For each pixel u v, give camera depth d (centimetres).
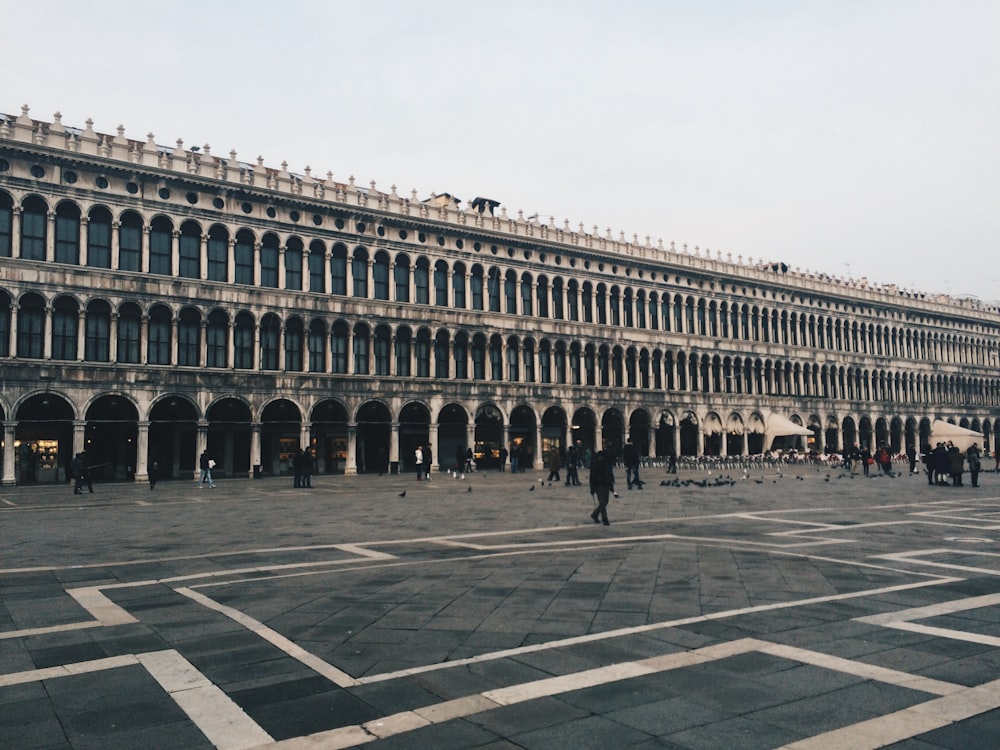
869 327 9569
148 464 4906
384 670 814
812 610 1067
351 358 5709
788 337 8738
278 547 1748
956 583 1255
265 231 5434
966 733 631
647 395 7406
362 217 5866
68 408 4791
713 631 957
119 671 817
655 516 2375
